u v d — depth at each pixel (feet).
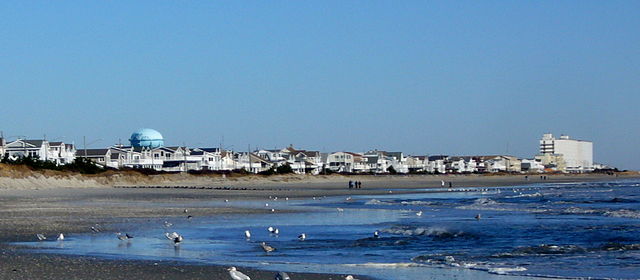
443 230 115.24
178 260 79.51
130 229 123.24
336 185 491.31
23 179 331.36
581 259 81.97
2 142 505.66
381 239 105.29
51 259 77.20
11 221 136.67
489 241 103.04
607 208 199.11
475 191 389.39
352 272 71.51
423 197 296.92
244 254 87.56
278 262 79.61
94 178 403.13
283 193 329.72
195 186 429.38
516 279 67.41
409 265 77.00
